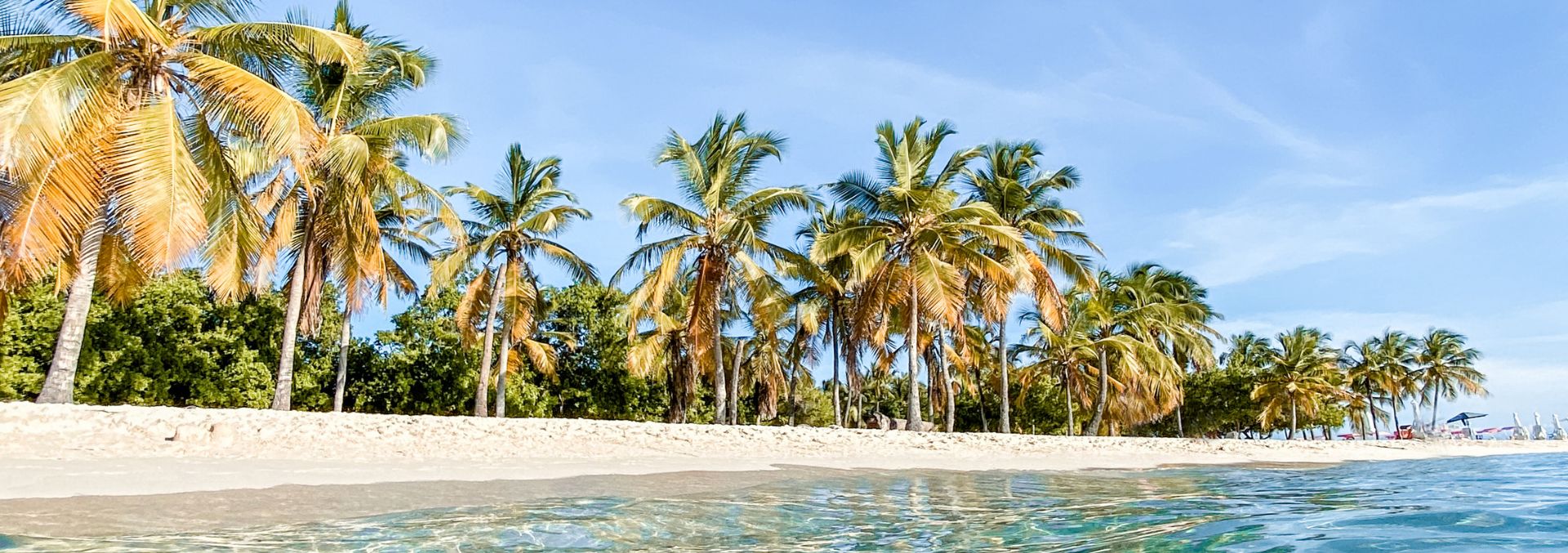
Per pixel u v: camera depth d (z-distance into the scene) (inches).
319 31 572.4
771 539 261.7
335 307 1211.9
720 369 911.7
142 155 486.6
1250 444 1030.4
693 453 681.6
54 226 473.7
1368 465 834.8
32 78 466.6
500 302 1029.8
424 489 381.4
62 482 337.1
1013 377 1676.9
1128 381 1417.3
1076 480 530.6
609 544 249.3
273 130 522.0
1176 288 1413.6
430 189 780.0
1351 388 2237.9
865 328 922.7
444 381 1241.4
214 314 1065.5
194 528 251.6
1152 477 582.2
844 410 2187.5
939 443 787.4
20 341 877.2
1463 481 513.3
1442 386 2335.1
